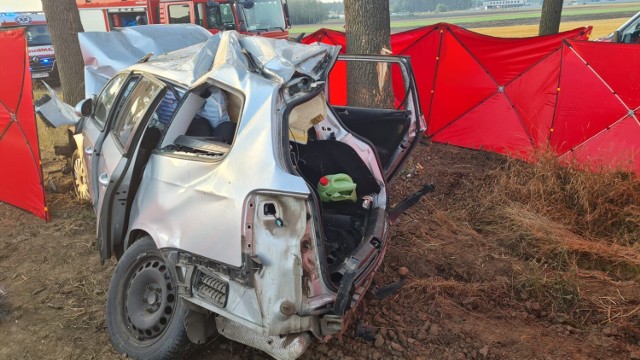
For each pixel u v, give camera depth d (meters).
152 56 4.47
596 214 4.71
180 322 2.86
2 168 5.57
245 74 2.99
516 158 6.51
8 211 5.65
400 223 5.07
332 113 3.81
